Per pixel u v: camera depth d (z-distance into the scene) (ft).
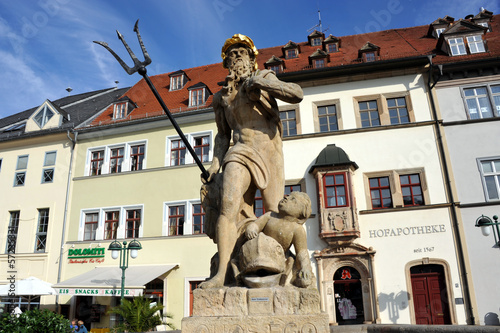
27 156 78.38
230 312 8.76
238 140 11.50
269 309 8.69
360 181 59.88
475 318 52.16
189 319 8.71
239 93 11.60
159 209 66.23
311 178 60.85
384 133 61.41
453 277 54.13
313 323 8.46
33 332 20.07
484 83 62.23
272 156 11.50
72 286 56.85
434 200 58.03
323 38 84.17
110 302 62.08
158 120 70.44
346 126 63.26
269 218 9.98
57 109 81.00
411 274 55.77
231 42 12.26
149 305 42.63
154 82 87.71
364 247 55.26
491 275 53.62
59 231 71.26
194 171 66.49
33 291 58.13
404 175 60.08
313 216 58.39
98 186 71.20
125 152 71.77
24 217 74.43
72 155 74.79
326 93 65.21
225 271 9.77
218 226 10.27
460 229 55.77
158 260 63.52
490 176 58.54
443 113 61.72
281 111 65.72
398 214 57.16
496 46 67.31
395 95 63.62
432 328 9.80
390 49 74.64
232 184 10.52
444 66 62.18
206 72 86.48
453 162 59.21
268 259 9.08
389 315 53.78
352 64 63.52
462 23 68.33
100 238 68.13
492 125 60.03
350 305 55.06
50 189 74.43
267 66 72.79
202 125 68.85
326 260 55.93
